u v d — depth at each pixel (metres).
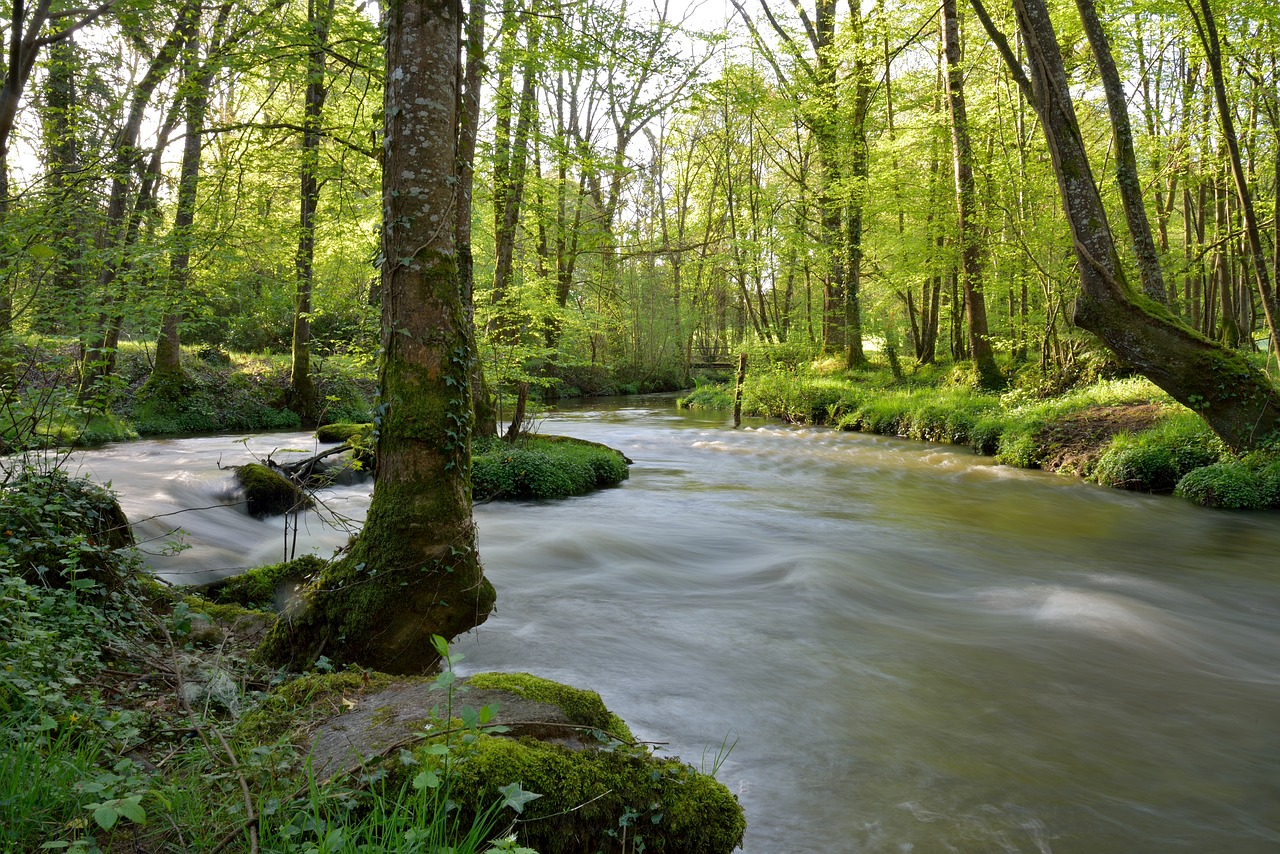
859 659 6.01
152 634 4.98
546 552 8.85
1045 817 3.91
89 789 2.38
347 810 2.63
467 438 5.04
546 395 36.97
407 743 3.08
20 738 2.71
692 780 3.30
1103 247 12.53
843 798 4.04
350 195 12.48
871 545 9.87
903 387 25.53
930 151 25.27
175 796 2.66
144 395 19.78
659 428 23.98
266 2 9.34
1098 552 9.62
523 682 3.73
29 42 3.91
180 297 8.60
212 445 16.73
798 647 6.24
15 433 5.89
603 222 22.56
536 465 12.97
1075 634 6.67
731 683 5.49
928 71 24.81
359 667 4.36
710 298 46.50
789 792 4.08
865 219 26.78
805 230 28.28
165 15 8.49
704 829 3.13
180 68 9.98
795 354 29.17
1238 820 3.93
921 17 23.52
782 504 12.66
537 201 17.95
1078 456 14.77
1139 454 13.28
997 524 11.22
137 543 6.63
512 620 6.73
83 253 7.13
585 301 30.88
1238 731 4.93
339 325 24.88
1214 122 17.64
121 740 3.17
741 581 8.30
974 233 20.91
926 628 6.82
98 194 7.25
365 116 12.03
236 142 10.21
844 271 29.64
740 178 34.91
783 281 42.25
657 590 7.83
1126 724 5.00
